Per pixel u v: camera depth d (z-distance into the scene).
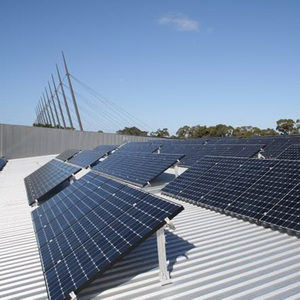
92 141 75.06
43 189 23.00
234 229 11.92
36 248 12.42
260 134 96.44
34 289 8.78
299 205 11.48
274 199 12.75
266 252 9.57
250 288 7.53
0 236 14.57
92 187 15.18
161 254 7.93
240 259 9.17
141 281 8.18
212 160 21.25
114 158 35.75
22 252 12.09
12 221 17.16
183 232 11.82
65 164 29.64
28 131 64.81
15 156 63.19
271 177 14.63
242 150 31.52
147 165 26.27
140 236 7.51
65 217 13.02
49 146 68.12
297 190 12.43
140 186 22.20
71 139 71.69
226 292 7.43
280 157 28.47
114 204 10.93
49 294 7.43
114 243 8.00
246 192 14.48
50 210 15.75
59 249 9.93
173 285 7.93
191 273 8.49
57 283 7.75
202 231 11.85
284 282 7.70
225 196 15.12
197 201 16.03
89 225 10.41
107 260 7.36
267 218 11.77
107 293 7.71
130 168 28.22
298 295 7.07
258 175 15.52
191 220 13.40
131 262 9.24
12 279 9.60
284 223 10.99
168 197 18.88
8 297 8.41
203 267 8.80
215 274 8.35
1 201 22.91
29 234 14.45
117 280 8.29
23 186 29.41
